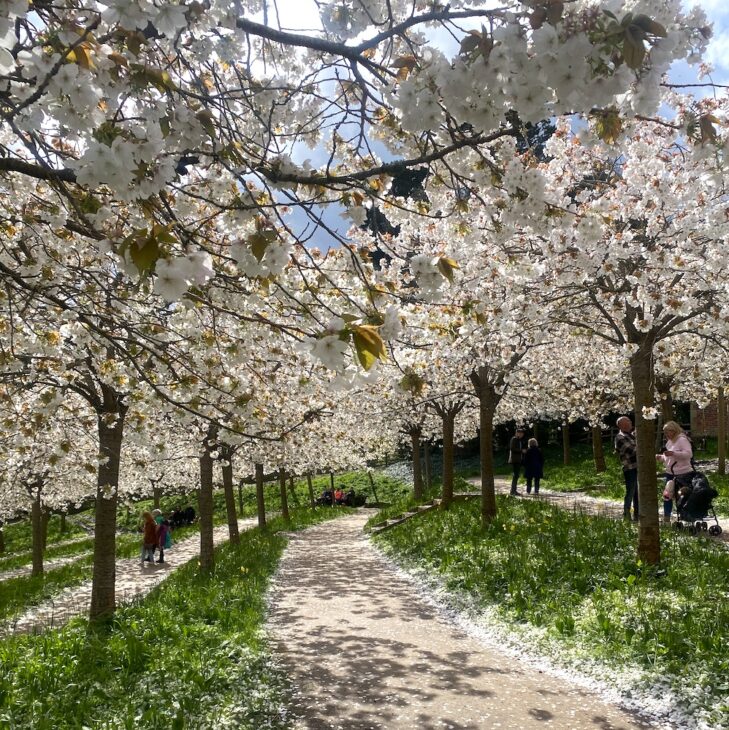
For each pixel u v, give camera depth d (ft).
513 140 10.57
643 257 23.11
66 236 13.65
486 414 40.42
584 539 29.81
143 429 22.86
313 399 32.63
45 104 7.22
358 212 11.28
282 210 14.62
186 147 8.52
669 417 63.46
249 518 94.94
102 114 7.23
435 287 9.13
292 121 13.12
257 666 18.69
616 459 77.51
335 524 72.84
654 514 24.81
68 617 36.01
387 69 8.28
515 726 14.52
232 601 27.84
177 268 6.45
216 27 9.01
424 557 36.45
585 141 8.66
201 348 17.22
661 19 6.03
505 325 23.95
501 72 6.19
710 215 21.13
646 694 15.75
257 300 13.97
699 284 22.77
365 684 17.40
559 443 116.16
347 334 6.59
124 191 7.14
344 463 81.25
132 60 7.50
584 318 27.68
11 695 16.07
